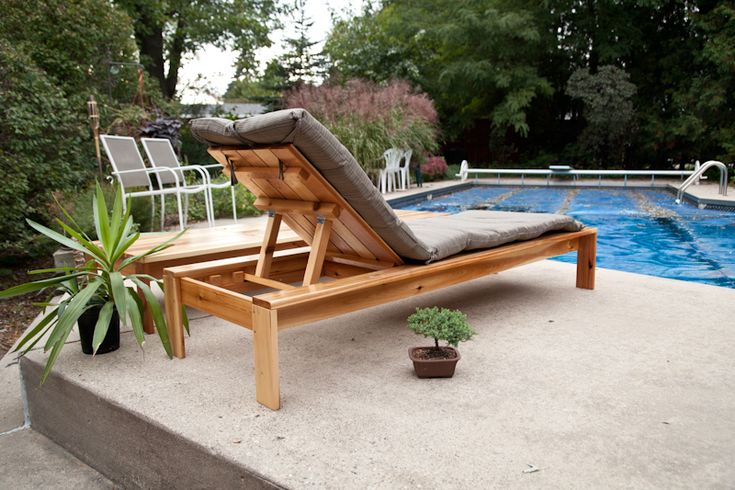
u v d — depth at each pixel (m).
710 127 12.97
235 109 16.52
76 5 7.40
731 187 9.42
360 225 2.02
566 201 9.07
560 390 1.76
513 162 16.38
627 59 14.93
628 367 1.95
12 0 6.58
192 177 7.69
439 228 2.51
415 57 16.72
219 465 1.40
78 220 4.44
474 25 14.69
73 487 1.74
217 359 2.08
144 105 9.03
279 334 2.40
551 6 14.80
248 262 2.37
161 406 1.67
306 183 1.88
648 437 1.46
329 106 9.68
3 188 4.37
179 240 2.87
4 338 3.15
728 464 1.33
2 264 4.90
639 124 14.11
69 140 5.34
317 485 1.25
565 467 1.32
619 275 3.46
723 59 11.74
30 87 5.01
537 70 15.27
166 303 2.12
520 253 2.68
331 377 1.90
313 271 2.06
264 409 1.65
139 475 1.68
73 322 1.82
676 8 13.95
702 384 1.80
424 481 1.26
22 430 2.13
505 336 2.31
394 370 1.96
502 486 1.24
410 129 10.09
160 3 12.52
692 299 2.86
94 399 1.78
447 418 1.58
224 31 14.66
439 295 3.03
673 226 6.36
